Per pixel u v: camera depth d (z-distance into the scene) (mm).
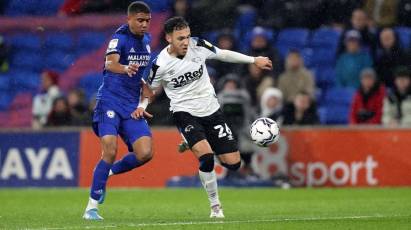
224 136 28672
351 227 24125
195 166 47156
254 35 51625
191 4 56750
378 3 56219
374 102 48188
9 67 63844
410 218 27047
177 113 28656
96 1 64625
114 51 27672
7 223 27156
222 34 52031
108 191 45344
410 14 56125
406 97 48562
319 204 35438
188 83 28391
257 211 31906
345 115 53750
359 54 53906
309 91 50281
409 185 45969
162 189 46500
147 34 28750
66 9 65312
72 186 48094
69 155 48219
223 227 24016
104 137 27875
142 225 24922
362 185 46250
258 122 28344
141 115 28344
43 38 64875
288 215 29578
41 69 63969
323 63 57250
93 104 51562
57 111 51312
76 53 64125
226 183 47062
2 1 66562
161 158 47594
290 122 48000
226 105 46312
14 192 45219
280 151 46906
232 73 52000
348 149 46312
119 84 28234
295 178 46812
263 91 50406
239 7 58219
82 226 25172
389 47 52312
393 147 45969
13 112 61750
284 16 58062
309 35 57812
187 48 27594
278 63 51844
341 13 57344
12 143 48781
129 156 29188
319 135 46562
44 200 39531
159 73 28312
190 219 27719
